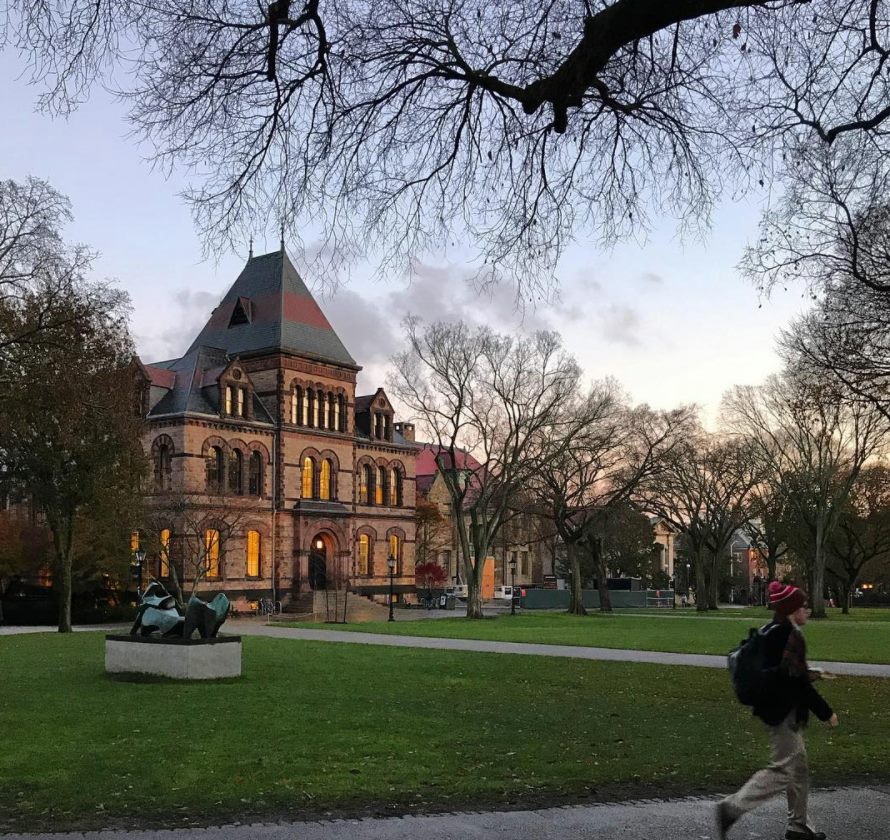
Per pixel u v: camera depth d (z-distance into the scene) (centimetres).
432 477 10106
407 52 1099
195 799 902
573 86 910
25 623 5222
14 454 4006
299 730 1317
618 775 1030
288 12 1019
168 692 1734
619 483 6662
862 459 6094
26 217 3269
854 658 2803
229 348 7031
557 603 8450
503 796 932
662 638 3650
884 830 811
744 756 1160
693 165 1207
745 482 8212
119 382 3862
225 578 6159
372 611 6825
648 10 842
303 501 6800
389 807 884
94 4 947
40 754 1123
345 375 7319
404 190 1180
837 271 2034
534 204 1223
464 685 1958
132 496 4769
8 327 3366
